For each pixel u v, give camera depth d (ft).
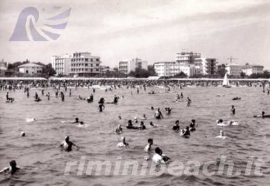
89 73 512.22
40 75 453.99
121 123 104.68
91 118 116.47
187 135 82.38
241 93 297.12
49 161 58.80
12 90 292.40
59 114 127.44
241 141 77.30
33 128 93.86
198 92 311.47
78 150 67.10
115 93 277.85
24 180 48.98
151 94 269.64
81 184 47.24
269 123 107.04
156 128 94.48
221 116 126.41
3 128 93.45
